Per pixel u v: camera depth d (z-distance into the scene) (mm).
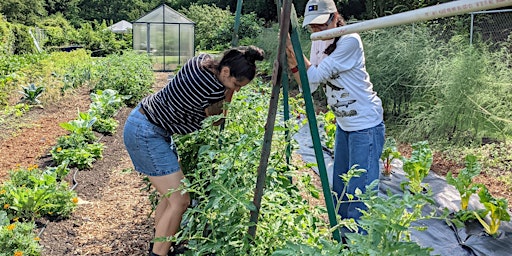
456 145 7059
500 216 3986
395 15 1669
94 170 5887
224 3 41812
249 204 2279
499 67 7430
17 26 25234
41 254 3729
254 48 3047
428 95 7926
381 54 8781
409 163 4742
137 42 21672
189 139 3518
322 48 3664
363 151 3516
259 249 2395
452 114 7062
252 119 3389
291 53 2959
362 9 25188
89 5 53719
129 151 3176
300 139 7383
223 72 2953
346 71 3387
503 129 6863
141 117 3113
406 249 1670
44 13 51656
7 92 10844
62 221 4312
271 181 2811
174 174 3139
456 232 4176
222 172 2469
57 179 5281
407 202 1816
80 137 6391
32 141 7176
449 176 4488
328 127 6633
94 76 13445
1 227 3631
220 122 3309
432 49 8375
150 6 53312
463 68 7000
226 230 2410
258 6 32406
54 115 9227
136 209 4613
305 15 3486
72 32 33719
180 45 21891
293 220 2516
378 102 3574
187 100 3010
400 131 8016
